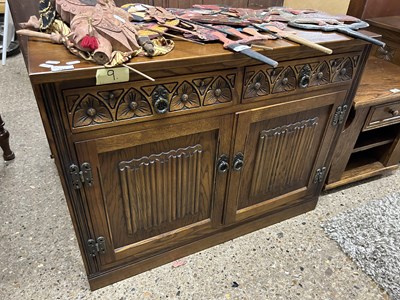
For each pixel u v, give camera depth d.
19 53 2.82
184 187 0.97
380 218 1.33
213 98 0.83
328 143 1.18
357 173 1.50
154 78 0.72
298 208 1.33
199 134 0.88
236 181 1.05
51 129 0.68
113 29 0.68
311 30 0.97
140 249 1.03
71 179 0.77
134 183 0.87
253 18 0.99
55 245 1.17
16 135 1.79
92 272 0.99
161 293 1.04
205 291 1.05
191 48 0.77
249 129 0.95
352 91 1.08
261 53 0.79
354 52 0.98
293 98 0.96
